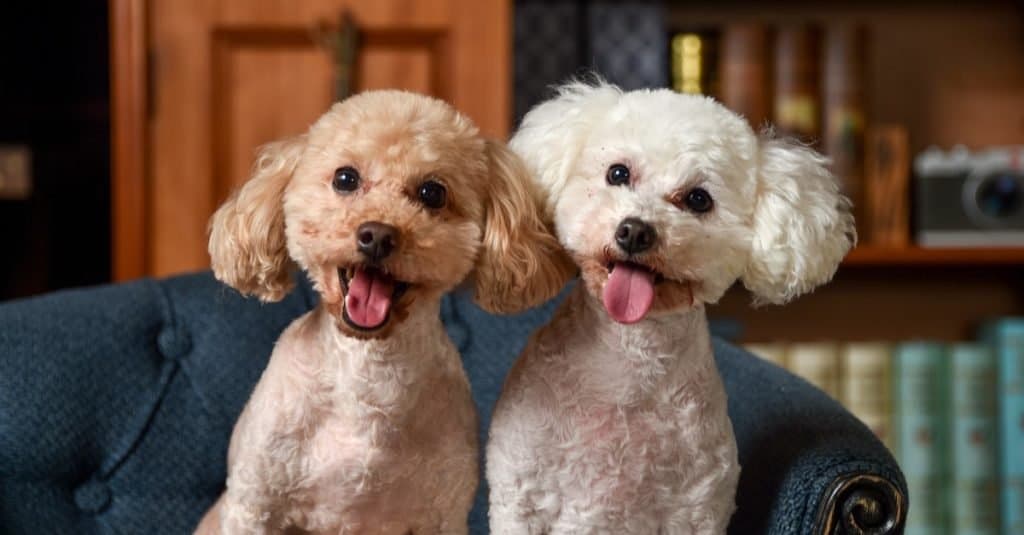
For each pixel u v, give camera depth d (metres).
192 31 1.80
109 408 1.28
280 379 1.01
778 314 2.20
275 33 1.81
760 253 0.99
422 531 1.04
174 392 1.32
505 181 1.00
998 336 1.87
